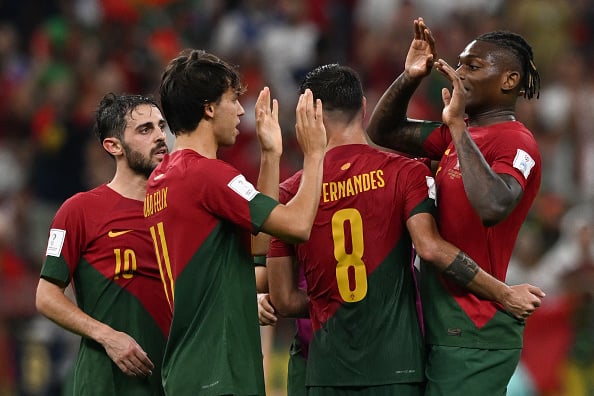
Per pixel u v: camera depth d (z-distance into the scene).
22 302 40.47
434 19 53.12
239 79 18.67
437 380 18.56
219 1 56.03
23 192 47.81
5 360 39.22
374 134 20.56
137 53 52.72
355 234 18.84
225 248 17.94
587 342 35.41
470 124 19.42
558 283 37.00
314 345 19.27
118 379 20.42
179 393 17.69
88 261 20.64
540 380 35.00
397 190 18.80
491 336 18.50
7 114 52.16
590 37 54.19
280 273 19.72
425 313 19.02
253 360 17.88
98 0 55.19
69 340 39.50
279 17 54.19
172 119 18.36
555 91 49.09
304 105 18.09
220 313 17.70
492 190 17.70
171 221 17.97
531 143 18.70
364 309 18.77
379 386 18.69
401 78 19.89
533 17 53.19
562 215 42.47
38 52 53.75
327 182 19.03
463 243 18.67
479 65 19.05
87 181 48.53
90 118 49.47
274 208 17.59
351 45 54.50
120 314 20.50
